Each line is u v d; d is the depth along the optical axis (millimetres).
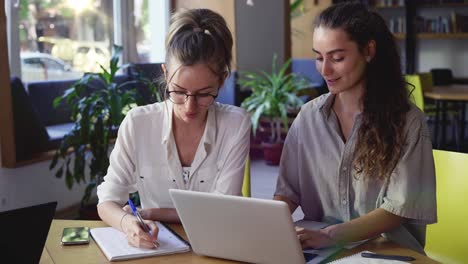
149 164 1734
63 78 5008
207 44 1506
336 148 1724
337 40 1577
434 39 8281
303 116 1806
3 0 3279
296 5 6734
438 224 1845
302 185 1821
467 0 7793
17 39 4484
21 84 3779
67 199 4016
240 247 1306
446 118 6891
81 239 1485
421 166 1616
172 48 1529
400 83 1655
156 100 3928
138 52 5855
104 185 1729
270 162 5453
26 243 1182
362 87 1665
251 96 5570
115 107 3525
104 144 3553
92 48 5289
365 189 1661
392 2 8164
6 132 3404
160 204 1766
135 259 1372
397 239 1651
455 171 1815
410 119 1634
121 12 5590
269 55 6312
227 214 1271
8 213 1135
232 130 1730
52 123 4562
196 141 1718
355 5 1639
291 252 1234
